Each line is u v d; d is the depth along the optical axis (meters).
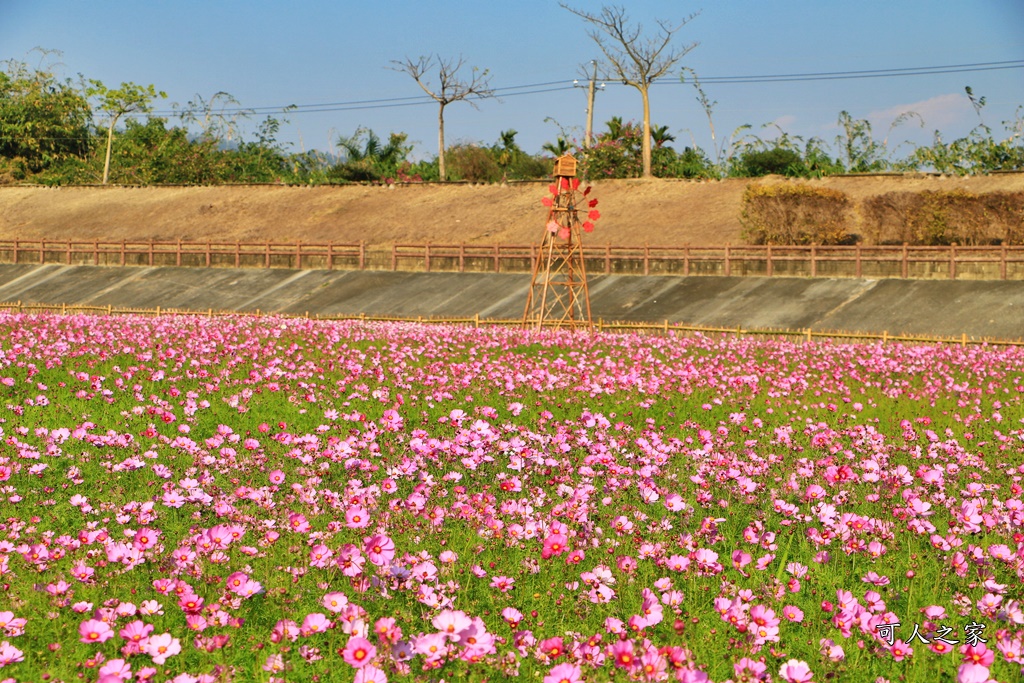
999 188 35.47
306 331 18.19
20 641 4.25
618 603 4.67
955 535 5.46
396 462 7.14
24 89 64.94
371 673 3.47
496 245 32.75
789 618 4.22
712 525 5.47
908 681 4.02
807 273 28.38
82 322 17.77
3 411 9.48
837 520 5.60
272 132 62.69
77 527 5.96
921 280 26.27
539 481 7.02
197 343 14.91
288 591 4.49
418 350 15.31
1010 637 4.22
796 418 10.65
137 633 3.93
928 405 11.73
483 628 3.89
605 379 12.32
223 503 5.49
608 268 31.38
